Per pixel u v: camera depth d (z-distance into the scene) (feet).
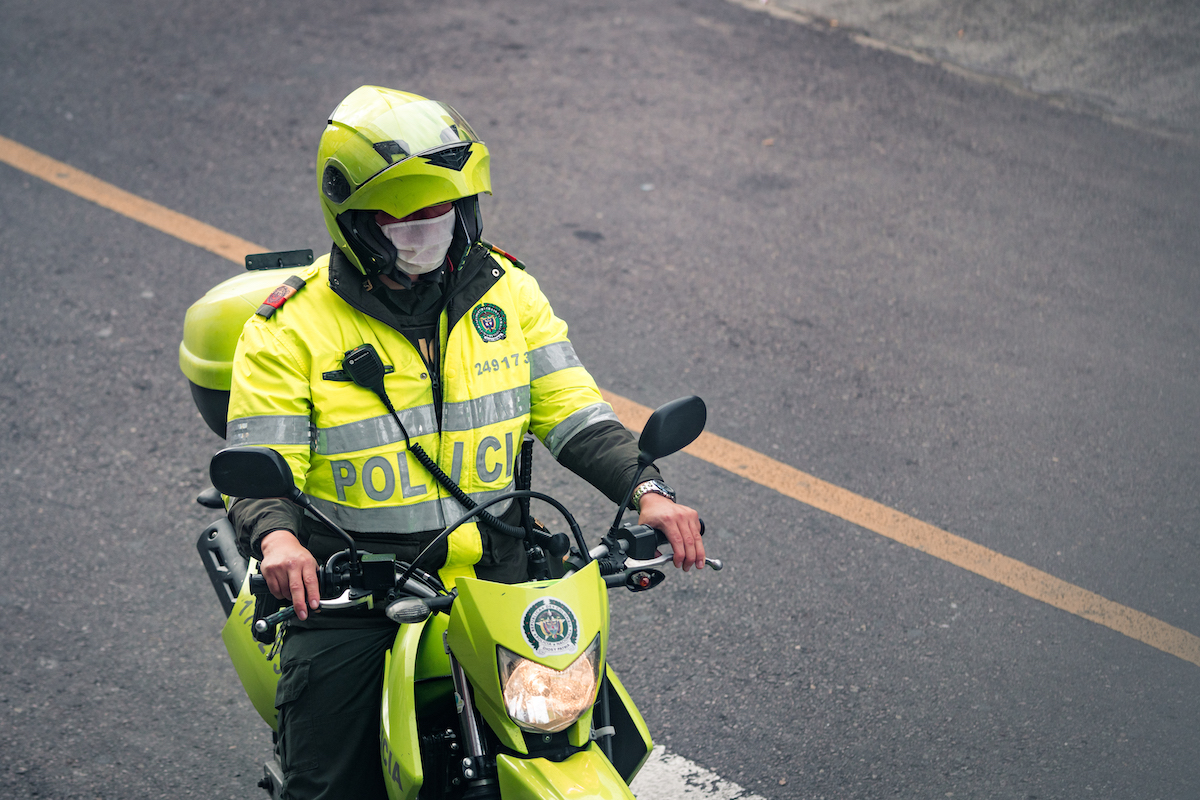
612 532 14.34
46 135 42.88
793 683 22.22
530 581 14.17
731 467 28.43
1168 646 23.38
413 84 47.39
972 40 54.24
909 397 31.24
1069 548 26.11
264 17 52.60
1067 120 48.08
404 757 12.98
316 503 14.61
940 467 28.68
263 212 38.96
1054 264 38.04
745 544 25.95
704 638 23.32
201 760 20.33
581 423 15.47
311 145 43.06
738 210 40.14
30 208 38.47
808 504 27.27
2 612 23.35
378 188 13.41
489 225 38.52
